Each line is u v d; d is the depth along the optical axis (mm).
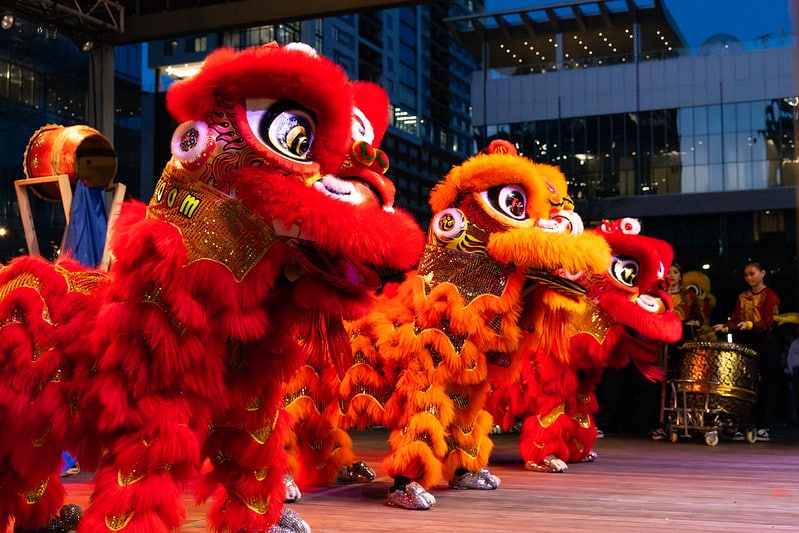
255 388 2377
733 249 13398
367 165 2658
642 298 4672
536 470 4613
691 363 6137
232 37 15648
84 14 6914
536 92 14711
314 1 6980
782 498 3662
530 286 3531
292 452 3803
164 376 2164
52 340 2330
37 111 12891
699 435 6559
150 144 17500
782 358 7211
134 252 2184
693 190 13711
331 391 3729
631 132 14109
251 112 2273
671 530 2930
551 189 3748
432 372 3441
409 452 3395
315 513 3283
